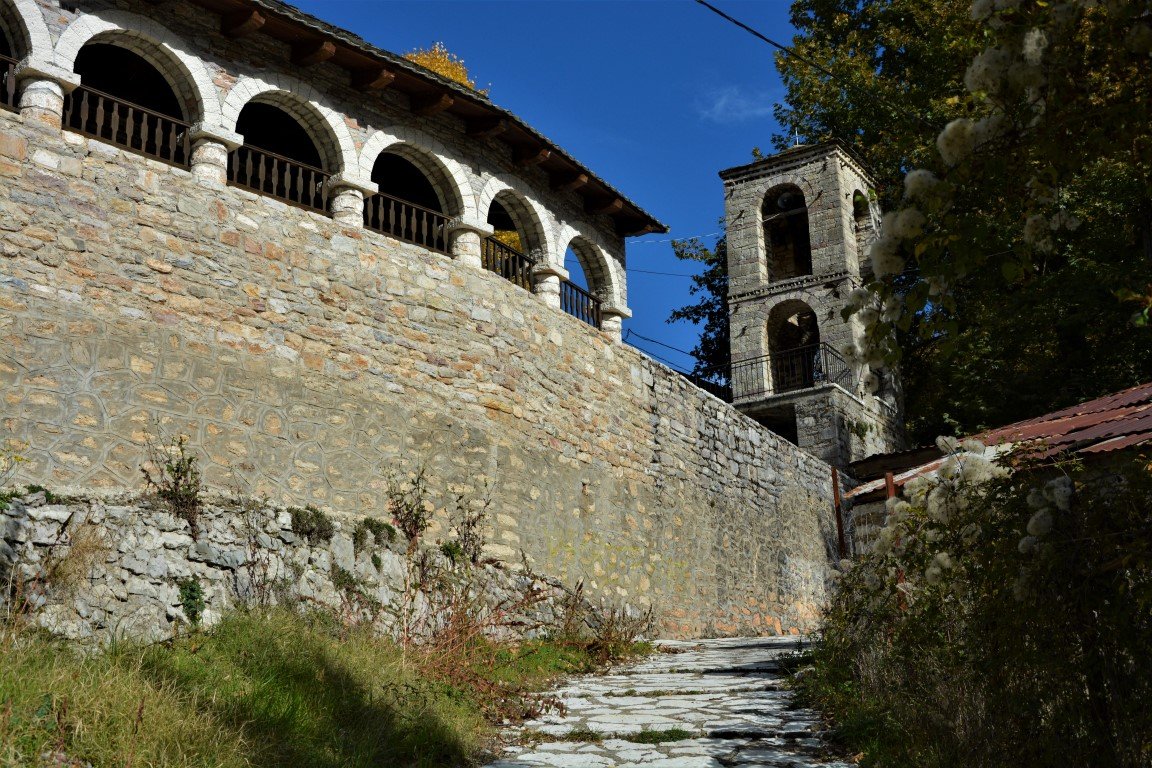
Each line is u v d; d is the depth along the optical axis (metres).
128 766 4.89
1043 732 4.79
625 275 17.75
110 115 13.28
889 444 26.16
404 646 9.34
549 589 13.77
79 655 6.50
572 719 8.36
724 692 9.54
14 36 10.56
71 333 9.89
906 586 7.13
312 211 12.42
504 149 15.34
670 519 17.23
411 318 13.11
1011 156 3.43
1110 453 7.09
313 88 12.81
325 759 5.95
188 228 11.09
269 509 10.20
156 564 8.80
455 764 6.71
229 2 11.62
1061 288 19.34
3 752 4.64
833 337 24.78
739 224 26.66
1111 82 3.44
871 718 7.03
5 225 9.74
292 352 11.66
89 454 9.68
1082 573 4.50
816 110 29.02
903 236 3.36
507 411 14.09
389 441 12.34
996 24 3.37
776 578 20.11
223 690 6.50
